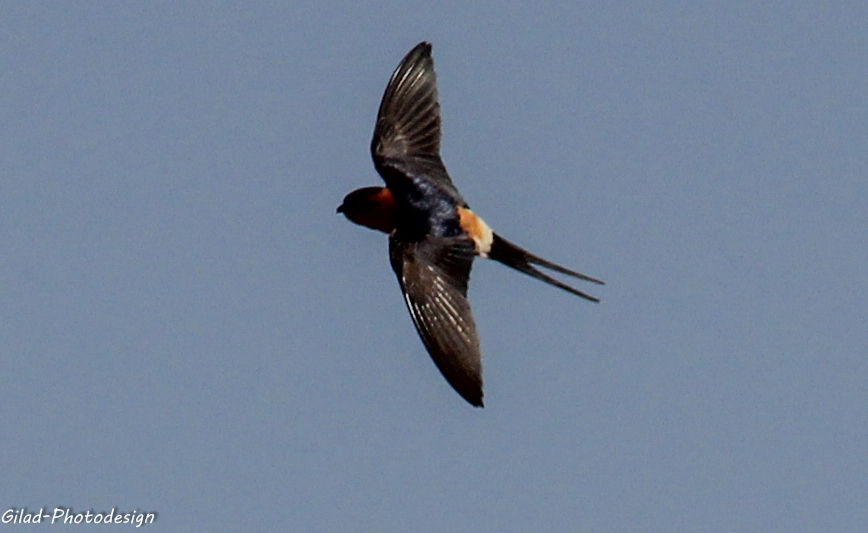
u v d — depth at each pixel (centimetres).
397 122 1434
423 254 1312
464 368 1236
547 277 1370
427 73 1446
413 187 1381
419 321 1273
